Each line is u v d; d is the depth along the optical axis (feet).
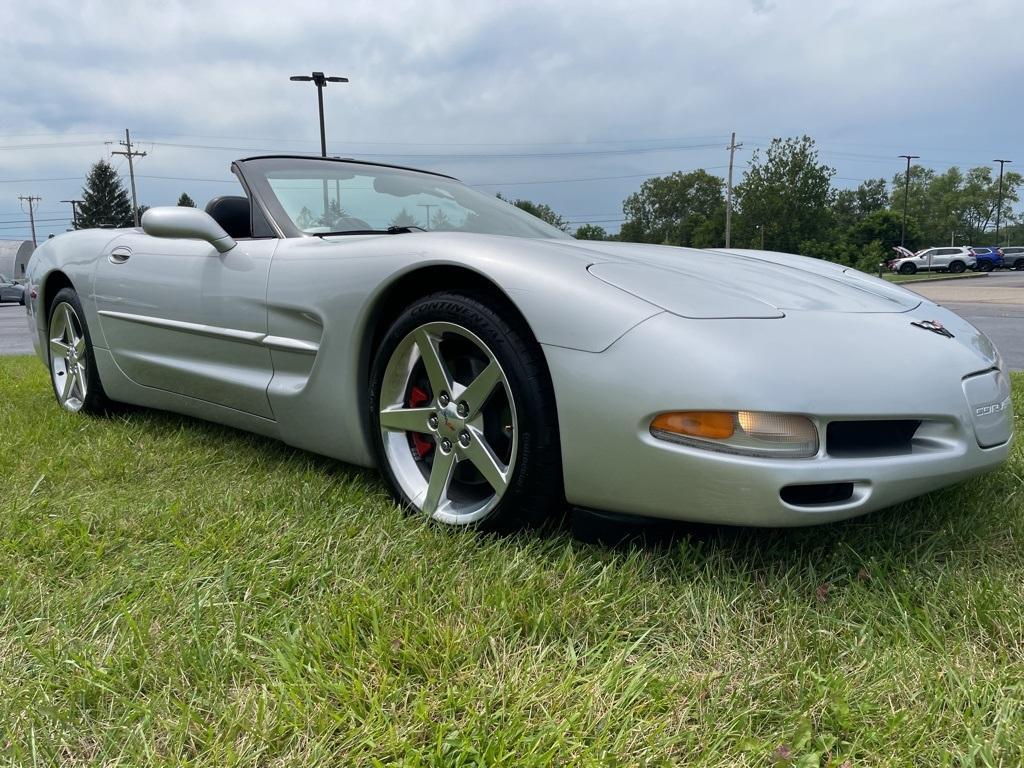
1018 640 4.62
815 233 129.29
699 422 5.02
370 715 3.76
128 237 9.94
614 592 5.08
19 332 40.98
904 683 4.17
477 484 6.51
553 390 5.61
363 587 5.07
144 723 3.74
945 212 280.10
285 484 7.34
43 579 5.32
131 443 9.06
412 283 6.73
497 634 4.54
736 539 5.86
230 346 8.11
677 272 6.11
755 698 4.07
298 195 8.43
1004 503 6.84
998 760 3.56
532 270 5.75
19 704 3.88
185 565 5.49
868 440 5.37
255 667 4.18
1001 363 6.58
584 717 3.79
